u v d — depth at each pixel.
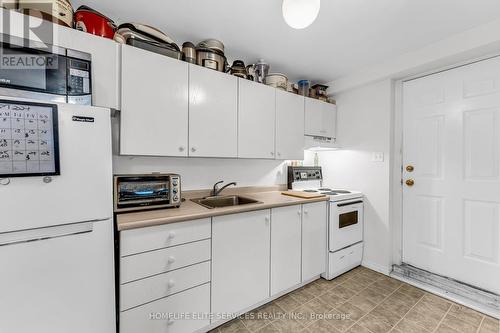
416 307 1.74
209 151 1.74
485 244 1.77
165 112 1.53
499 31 1.54
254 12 1.51
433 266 2.07
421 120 2.14
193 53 1.69
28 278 0.90
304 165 2.92
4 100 0.85
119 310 1.17
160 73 1.50
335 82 2.69
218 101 1.78
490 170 1.75
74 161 0.99
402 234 2.30
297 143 2.34
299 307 1.75
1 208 0.84
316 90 2.67
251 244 1.66
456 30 1.70
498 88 1.70
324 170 2.98
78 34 1.20
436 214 2.05
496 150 1.71
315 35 1.78
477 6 1.43
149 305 1.24
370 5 1.43
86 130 1.02
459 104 1.90
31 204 0.90
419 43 1.89
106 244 1.08
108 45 1.31
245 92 1.94
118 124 1.39
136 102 1.42
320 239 2.14
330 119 2.69
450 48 1.78
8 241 0.86
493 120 1.73
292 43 1.90
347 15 1.53
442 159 2.01
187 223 1.36
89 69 1.16
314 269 2.08
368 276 2.25
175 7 1.46
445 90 1.98
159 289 1.27
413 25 1.64
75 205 0.99
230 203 2.17
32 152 0.89
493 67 1.72
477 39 1.64
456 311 1.69
